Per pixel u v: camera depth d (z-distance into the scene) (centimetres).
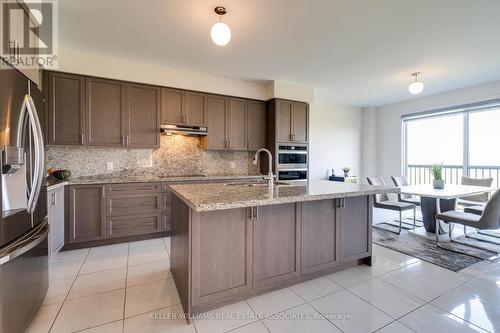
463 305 186
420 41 286
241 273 187
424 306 185
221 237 179
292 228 210
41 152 175
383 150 623
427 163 558
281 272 206
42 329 158
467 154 482
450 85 455
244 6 218
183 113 380
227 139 418
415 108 554
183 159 414
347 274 237
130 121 344
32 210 164
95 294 200
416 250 298
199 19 239
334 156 606
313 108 575
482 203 391
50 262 261
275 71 383
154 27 254
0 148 134
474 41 286
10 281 136
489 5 217
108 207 311
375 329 160
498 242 324
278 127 433
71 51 306
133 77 342
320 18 238
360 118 648
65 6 216
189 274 166
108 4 215
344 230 240
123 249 300
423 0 210
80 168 343
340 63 352
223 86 409
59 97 304
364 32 265
